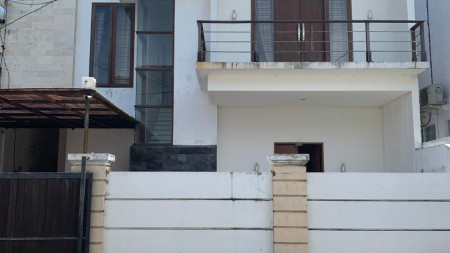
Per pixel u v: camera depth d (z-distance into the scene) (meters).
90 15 11.09
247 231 6.37
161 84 10.04
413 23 9.32
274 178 6.41
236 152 10.27
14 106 8.12
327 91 8.91
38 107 8.30
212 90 8.87
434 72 10.61
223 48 10.05
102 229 6.36
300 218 6.32
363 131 10.38
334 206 6.41
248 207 6.40
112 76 10.57
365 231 6.38
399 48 9.89
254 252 6.33
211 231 6.39
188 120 9.84
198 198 6.44
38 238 6.23
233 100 9.70
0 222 6.23
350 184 6.45
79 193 6.33
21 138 11.95
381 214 6.41
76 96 7.23
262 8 10.23
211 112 9.88
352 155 10.30
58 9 11.19
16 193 6.31
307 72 8.73
